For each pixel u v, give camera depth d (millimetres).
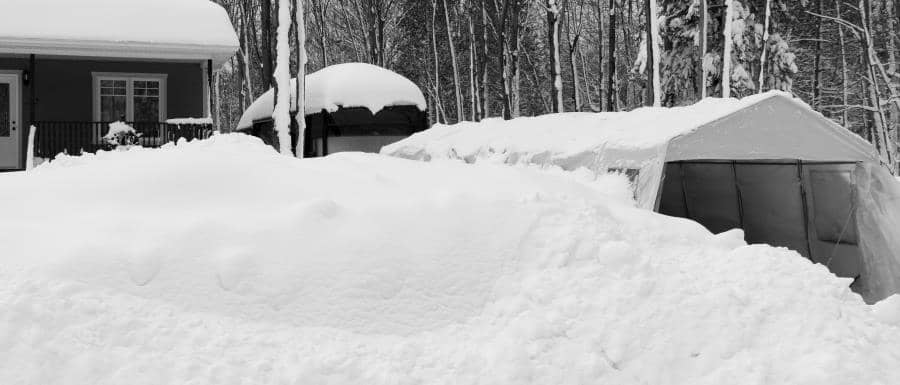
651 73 19188
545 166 10289
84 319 4422
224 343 4406
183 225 5293
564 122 11789
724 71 19516
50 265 4859
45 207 5855
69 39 17766
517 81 34344
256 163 6836
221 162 6688
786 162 11094
